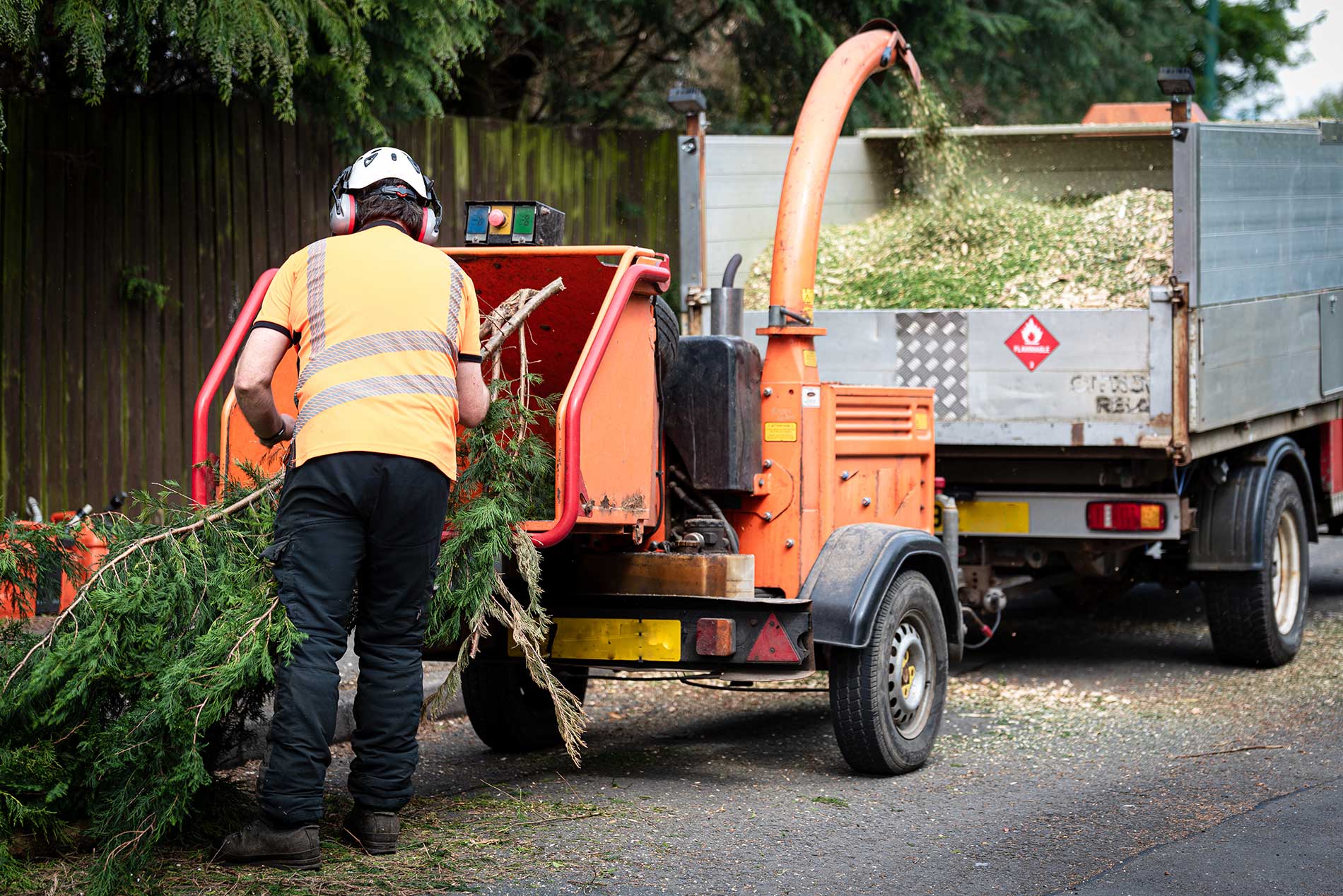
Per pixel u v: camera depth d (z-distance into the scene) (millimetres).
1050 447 11102
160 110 12812
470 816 7328
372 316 6238
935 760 8898
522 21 17375
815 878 6438
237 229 13391
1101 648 12938
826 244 13297
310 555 6137
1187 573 12258
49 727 6090
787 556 8398
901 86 18641
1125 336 10648
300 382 6273
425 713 6766
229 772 7957
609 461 7227
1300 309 12523
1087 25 21547
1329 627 13586
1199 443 10875
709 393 8195
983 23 19625
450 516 6875
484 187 15750
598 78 19781
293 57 11539
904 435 9484
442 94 16484
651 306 7547
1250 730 9602
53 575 6902
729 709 10562
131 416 12688
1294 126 12352
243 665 5895
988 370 11047
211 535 6477
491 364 7922
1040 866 6668
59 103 12133
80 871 5918
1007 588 11992
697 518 8266
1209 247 10828
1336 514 13898
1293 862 6719
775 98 20391
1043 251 12211
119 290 12539
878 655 8242
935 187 14219
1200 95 27953
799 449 8398
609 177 16969
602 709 10539
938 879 6457
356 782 6469
